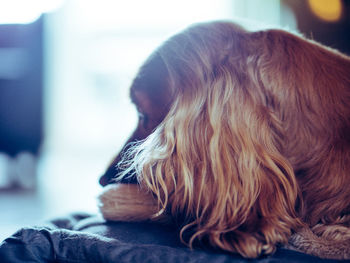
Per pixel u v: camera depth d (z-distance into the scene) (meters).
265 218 0.52
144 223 0.63
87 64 5.09
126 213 0.63
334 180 0.54
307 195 0.56
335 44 1.41
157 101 0.62
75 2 4.68
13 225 1.71
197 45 0.60
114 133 5.06
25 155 2.90
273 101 0.57
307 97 0.57
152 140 0.58
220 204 0.53
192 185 0.55
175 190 0.55
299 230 0.54
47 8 3.49
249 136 0.55
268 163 0.54
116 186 0.65
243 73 0.58
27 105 2.84
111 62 5.13
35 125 2.86
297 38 0.62
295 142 0.57
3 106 2.83
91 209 1.98
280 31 0.62
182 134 0.56
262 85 0.57
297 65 0.58
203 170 0.54
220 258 0.49
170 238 0.56
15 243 0.54
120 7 4.97
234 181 0.54
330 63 0.59
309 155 0.56
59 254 0.52
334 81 0.57
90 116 5.13
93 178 3.01
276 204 0.53
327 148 0.55
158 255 0.50
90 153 4.61
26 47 2.83
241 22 0.66
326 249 0.51
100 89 5.18
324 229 0.53
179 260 0.49
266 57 0.59
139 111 0.66
